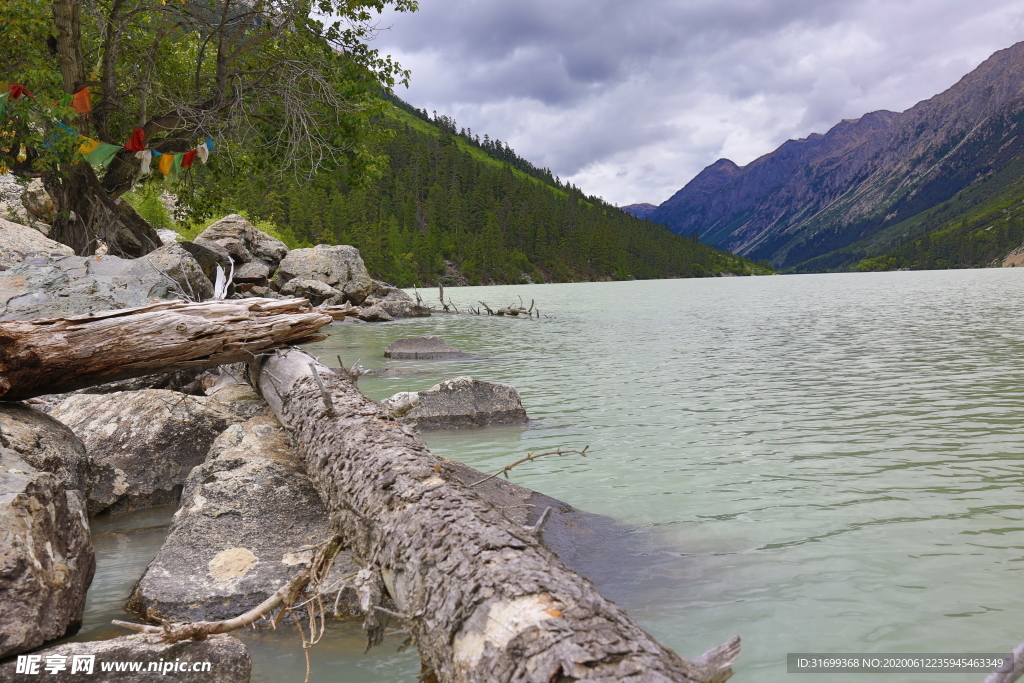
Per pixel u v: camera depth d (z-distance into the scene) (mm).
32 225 19953
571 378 13688
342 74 24078
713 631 3754
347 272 34781
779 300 50031
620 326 28094
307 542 4680
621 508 5855
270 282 33969
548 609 2434
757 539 5066
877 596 4082
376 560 3539
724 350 18328
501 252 151625
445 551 3025
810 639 3625
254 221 74875
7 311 8500
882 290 62656
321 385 5641
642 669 2121
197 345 6719
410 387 12391
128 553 5207
